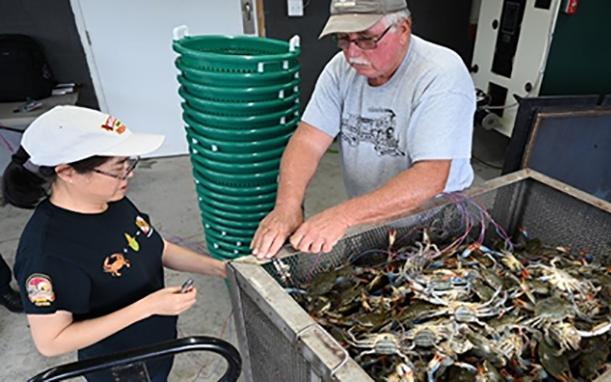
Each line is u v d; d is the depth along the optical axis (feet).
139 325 3.65
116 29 10.14
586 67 8.13
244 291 2.79
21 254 2.93
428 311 2.77
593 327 2.75
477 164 10.91
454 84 3.38
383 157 3.98
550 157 7.61
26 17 9.63
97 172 2.91
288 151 4.22
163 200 9.70
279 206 3.57
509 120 9.76
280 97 5.07
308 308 2.90
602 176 8.20
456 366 2.50
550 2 8.08
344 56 3.69
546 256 3.59
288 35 11.21
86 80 10.61
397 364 2.47
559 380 2.51
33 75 9.43
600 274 3.23
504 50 9.55
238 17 10.66
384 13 3.15
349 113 4.09
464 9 12.16
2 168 9.84
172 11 10.23
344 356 2.13
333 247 3.13
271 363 2.89
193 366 5.74
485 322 2.75
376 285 3.11
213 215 6.03
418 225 3.50
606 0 7.47
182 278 7.34
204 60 4.76
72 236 3.04
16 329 6.31
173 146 11.78
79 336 3.01
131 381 3.02
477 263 3.30
